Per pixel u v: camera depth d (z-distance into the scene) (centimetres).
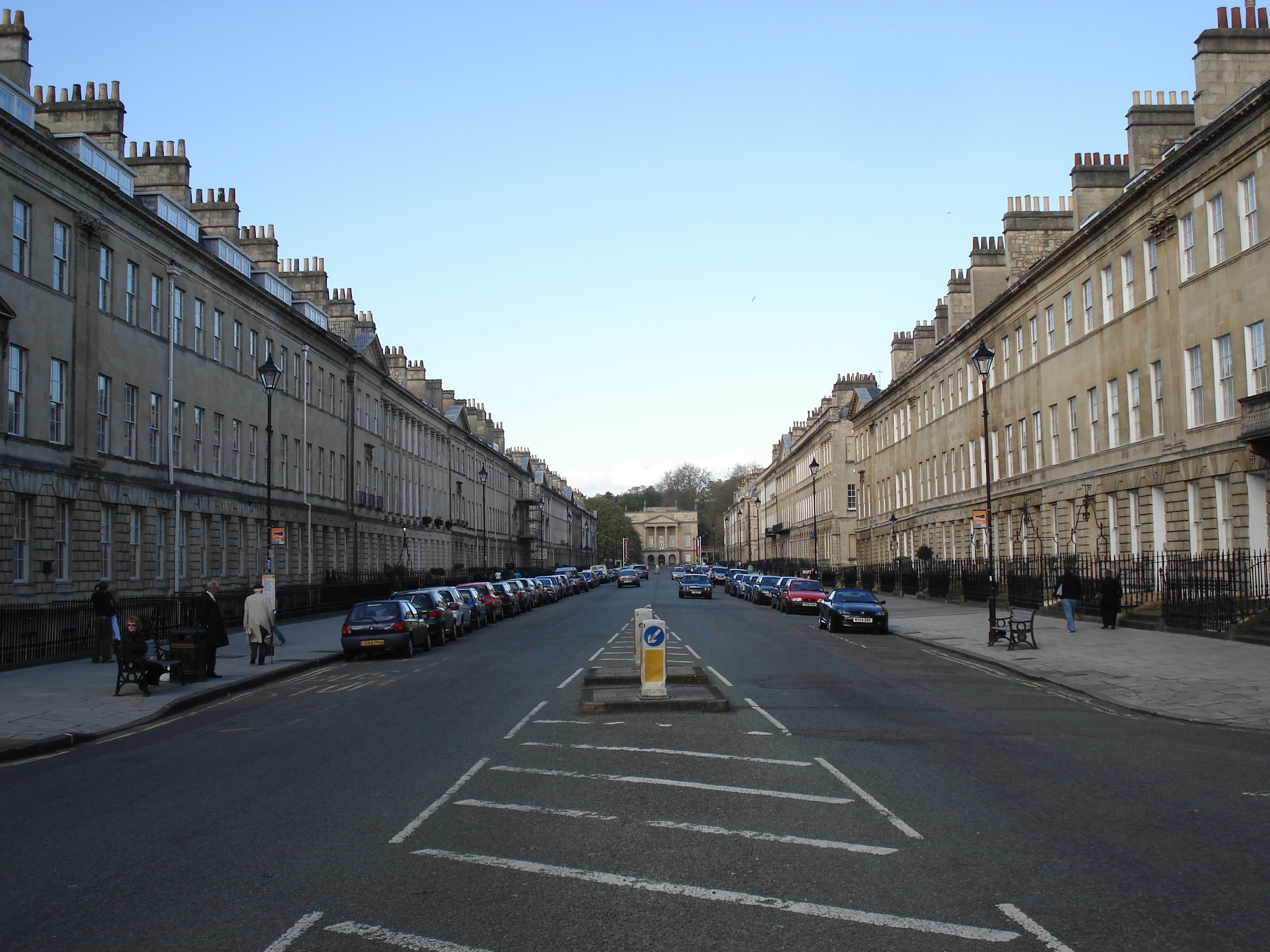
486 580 7912
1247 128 2550
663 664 1573
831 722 1387
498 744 1230
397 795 959
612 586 10581
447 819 859
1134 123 3338
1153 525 3116
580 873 700
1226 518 2717
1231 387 2656
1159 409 3081
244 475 4203
